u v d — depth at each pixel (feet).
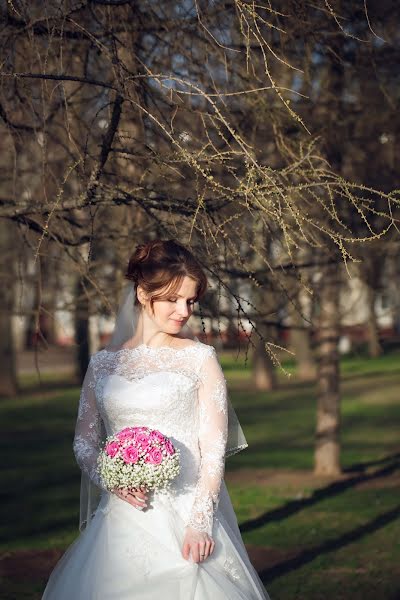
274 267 23.94
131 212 25.75
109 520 14.69
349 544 32.09
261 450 58.80
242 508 39.19
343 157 32.78
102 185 18.34
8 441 65.82
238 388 98.78
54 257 22.71
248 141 24.23
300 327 30.32
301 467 51.24
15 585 27.25
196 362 15.12
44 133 19.62
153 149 18.16
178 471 14.17
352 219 30.53
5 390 94.84
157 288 14.60
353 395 90.94
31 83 22.09
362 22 26.03
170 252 14.74
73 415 80.23
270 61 25.50
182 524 14.51
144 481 13.99
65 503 42.57
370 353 125.70
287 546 32.04
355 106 32.81
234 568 14.53
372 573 27.99
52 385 103.76
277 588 26.63
